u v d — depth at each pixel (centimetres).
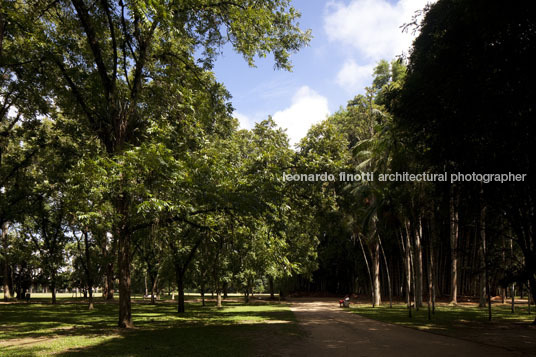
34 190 2516
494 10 813
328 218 1844
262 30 1491
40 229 3228
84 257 3144
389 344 1015
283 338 1126
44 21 1541
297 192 1648
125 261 1442
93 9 1398
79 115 1598
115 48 1403
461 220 1670
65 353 888
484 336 1179
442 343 1034
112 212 1198
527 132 974
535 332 1276
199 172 1300
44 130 2050
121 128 1448
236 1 1449
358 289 4744
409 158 1908
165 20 1112
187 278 2581
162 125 1358
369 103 3216
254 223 1516
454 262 2877
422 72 1096
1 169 2314
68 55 1505
